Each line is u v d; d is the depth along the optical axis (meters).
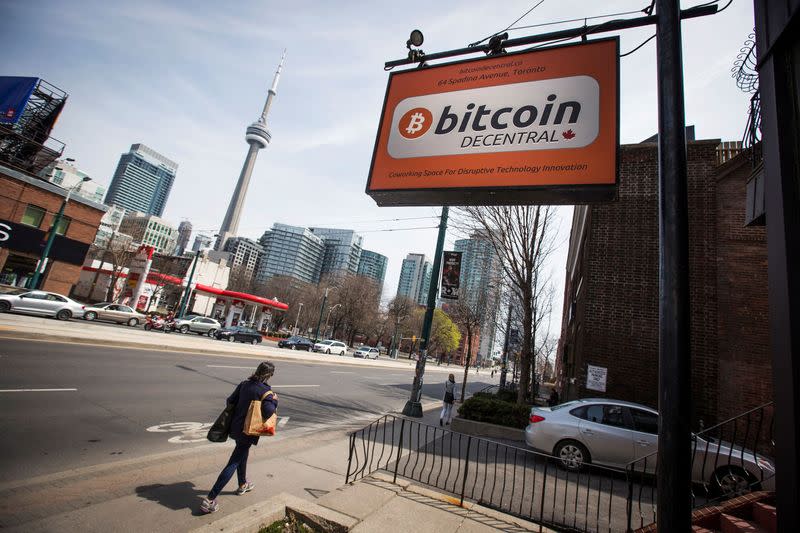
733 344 10.13
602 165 4.64
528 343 11.98
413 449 7.73
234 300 42.34
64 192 26.80
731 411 9.75
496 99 5.39
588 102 4.92
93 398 7.66
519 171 4.99
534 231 12.29
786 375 2.69
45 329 14.40
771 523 4.21
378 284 82.44
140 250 36.03
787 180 2.94
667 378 2.43
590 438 7.36
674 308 2.48
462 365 99.50
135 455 5.30
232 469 4.10
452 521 4.22
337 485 5.12
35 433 5.44
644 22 4.34
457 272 12.88
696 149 11.71
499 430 10.21
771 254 3.00
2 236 23.70
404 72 6.07
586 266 13.25
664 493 2.30
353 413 11.10
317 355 34.62
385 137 5.89
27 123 25.73
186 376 11.73
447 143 5.50
